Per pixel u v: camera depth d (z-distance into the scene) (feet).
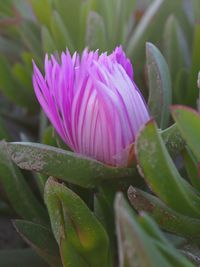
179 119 0.58
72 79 0.70
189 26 1.26
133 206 0.72
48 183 0.65
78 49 1.10
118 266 0.84
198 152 0.61
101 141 0.70
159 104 0.78
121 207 0.47
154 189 0.63
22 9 1.37
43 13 1.20
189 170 0.73
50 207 0.66
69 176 0.68
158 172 0.63
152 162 0.62
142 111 0.70
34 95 1.18
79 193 0.79
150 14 1.11
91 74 0.66
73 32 1.16
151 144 0.60
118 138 0.69
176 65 1.11
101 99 0.67
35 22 1.25
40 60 1.13
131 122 0.69
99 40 0.97
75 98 0.69
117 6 1.11
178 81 1.06
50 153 0.66
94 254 0.70
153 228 0.50
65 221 0.67
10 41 1.35
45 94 0.70
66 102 0.71
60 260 0.76
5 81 1.15
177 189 0.64
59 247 0.69
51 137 0.84
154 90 0.78
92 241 0.69
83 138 0.71
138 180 0.74
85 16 1.10
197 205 0.68
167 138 0.70
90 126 0.70
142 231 0.47
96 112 0.69
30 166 0.67
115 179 0.73
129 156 0.69
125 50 1.13
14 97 1.18
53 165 0.67
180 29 1.22
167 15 1.17
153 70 0.78
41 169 0.67
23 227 0.73
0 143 0.78
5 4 1.32
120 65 0.70
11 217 1.01
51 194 0.65
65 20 1.16
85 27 1.10
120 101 0.68
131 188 0.66
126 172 0.71
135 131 0.70
